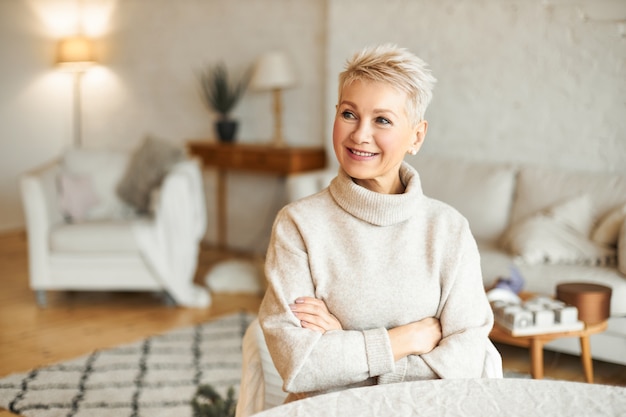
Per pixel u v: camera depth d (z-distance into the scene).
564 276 3.28
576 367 3.33
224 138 5.67
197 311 4.32
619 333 3.08
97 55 7.13
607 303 2.78
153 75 6.66
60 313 4.30
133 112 6.88
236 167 5.48
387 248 1.38
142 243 4.32
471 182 4.12
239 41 5.91
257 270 4.95
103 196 4.84
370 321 1.37
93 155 4.93
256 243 5.99
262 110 5.82
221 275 4.89
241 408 1.55
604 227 3.50
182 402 2.95
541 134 4.18
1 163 6.93
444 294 1.37
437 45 4.54
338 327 1.37
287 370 1.29
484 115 4.39
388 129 1.32
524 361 3.38
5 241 6.46
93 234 4.32
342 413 1.09
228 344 3.70
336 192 1.41
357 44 4.92
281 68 5.25
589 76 3.98
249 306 4.42
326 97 5.15
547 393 1.16
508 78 4.27
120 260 4.36
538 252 3.47
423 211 1.41
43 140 7.22
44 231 4.37
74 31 7.24
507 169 4.09
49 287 4.39
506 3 4.23
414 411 1.09
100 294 4.77
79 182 4.72
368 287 1.36
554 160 4.14
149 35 6.64
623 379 3.18
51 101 7.25
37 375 3.24
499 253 3.62
